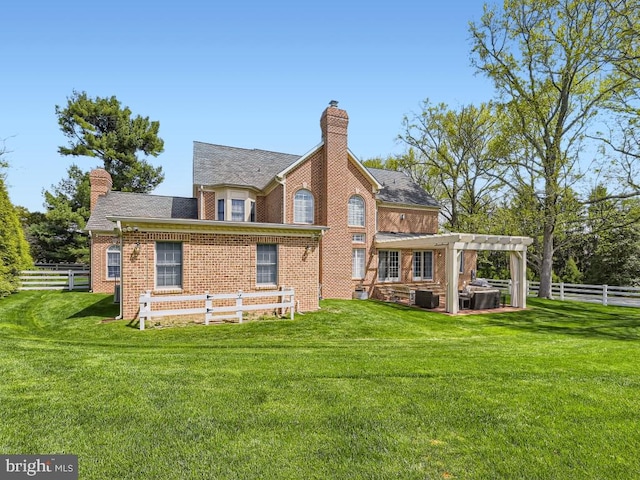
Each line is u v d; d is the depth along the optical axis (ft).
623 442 13.38
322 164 66.23
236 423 14.19
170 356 23.89
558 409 16.28
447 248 54.24
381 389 18.29
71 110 115.75
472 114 99.60
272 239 47.32
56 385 17.78
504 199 100.99
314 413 15.24
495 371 22.16
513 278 60.95
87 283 81.71
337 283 64.34
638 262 88.17
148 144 125.59
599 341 35.60
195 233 42.60
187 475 10.82
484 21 75.05
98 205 72.33
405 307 57.11
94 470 10.94
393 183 88.22
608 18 61.93
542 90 73.26
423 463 11.75
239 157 78.02
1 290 58.13
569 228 75.87
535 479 11.03
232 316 43.24
